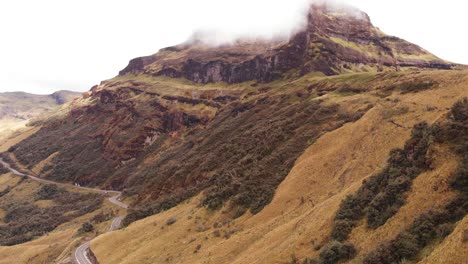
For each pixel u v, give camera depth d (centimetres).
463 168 3672
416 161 4331
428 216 3516
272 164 8219
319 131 8644
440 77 7619
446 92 6606
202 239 6962
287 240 4966
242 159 9850
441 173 3853
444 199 3628
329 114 9350
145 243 8162
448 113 4481
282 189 6962
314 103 10812
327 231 4534
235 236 6306
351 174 5941
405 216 3809
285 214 6103
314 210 5288
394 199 4162
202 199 8956
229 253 5853
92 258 8975
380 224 4041
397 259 3388
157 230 8494
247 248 5709
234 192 8100
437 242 3262
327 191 5991
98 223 13688
